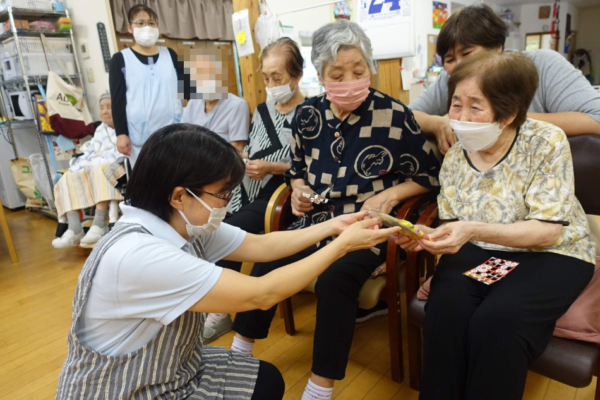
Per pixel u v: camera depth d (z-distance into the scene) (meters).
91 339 0.86
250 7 2.32
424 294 1.34
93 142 3.46
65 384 0.86
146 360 0.86
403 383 1.58
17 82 4.19
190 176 0.84
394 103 1.54
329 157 1.62
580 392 1.46
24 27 3.95
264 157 2.10
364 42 1.42
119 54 2.67
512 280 1.12
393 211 1.60
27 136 4.54
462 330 1.10
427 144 1.58
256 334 1.59
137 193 0.89
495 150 1.25
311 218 1.69
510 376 1.00
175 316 0.84
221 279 0.87
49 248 3.42
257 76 2.43
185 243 0.92
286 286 0.95
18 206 4.70
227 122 2.22
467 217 1.31
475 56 1.17
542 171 1.15
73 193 3.17
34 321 2.26
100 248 0.85
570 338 1.06
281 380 1.11
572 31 9.47
